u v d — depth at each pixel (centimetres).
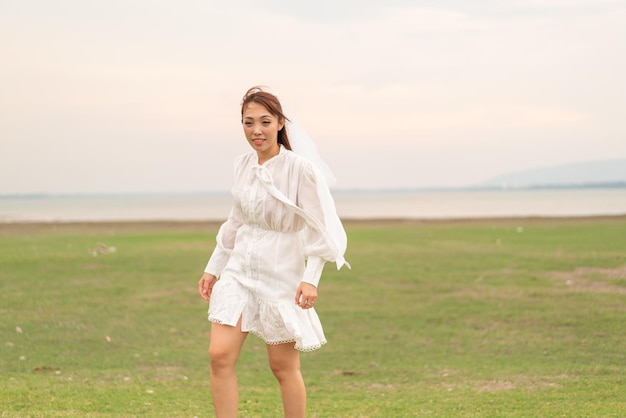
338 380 658
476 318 978
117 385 614
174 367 711
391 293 1205
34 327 908
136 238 2389
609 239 2119
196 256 1761
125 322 956
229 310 386
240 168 414
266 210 392
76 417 486
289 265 395
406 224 3453
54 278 1359
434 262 1617
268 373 696
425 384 633
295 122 420
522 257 1675
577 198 12738
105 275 1409
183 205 13000
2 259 1642
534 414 507
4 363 714
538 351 775
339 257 389
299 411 405
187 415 509
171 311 1040
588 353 762
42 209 10175
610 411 508
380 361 743
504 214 5144
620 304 1057
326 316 1010
